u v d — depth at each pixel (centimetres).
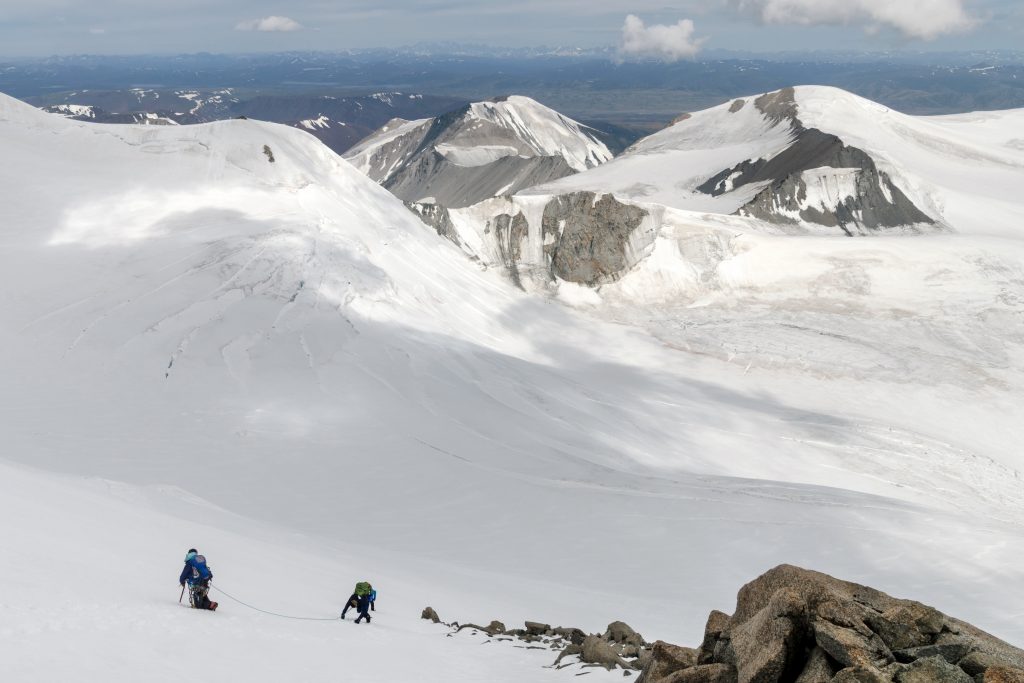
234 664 1000
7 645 837
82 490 2292
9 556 1213
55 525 1556
